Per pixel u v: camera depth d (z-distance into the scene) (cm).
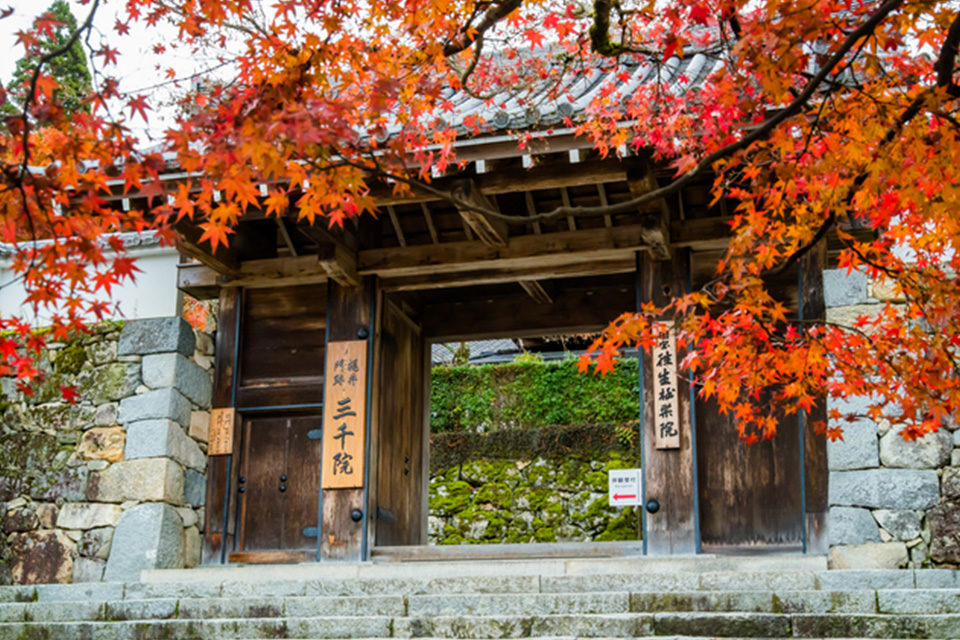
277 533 898
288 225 930
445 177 770
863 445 742
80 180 429
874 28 419
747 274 609
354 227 916
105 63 423
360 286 912
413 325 1028
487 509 1451
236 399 926
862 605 575
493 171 786
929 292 557
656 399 825
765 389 816
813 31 417
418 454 1015
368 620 611
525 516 1432
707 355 622
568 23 659
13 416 922
